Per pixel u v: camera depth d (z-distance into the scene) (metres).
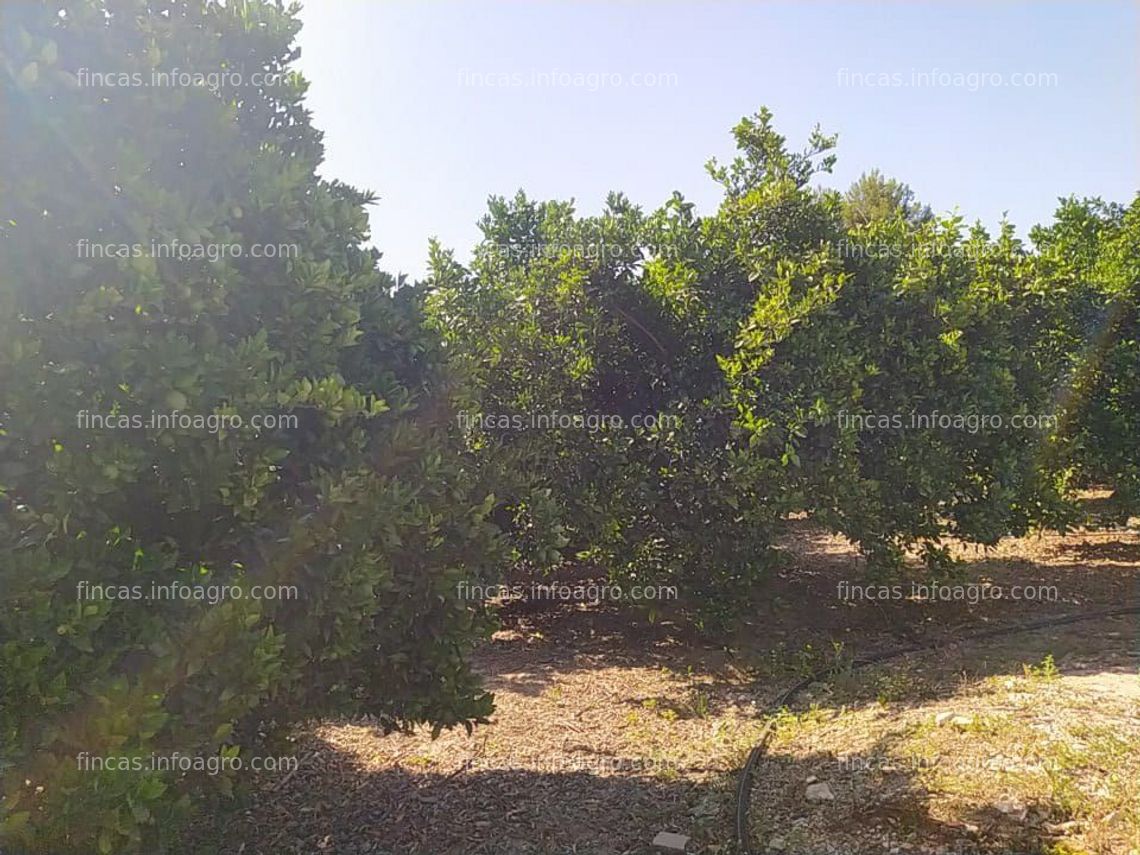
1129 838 3.52
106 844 2.69
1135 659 6.21
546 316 7.45
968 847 3.66
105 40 3.21
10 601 2.61
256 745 3.77
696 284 7.20
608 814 4.34
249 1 3.97
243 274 3.59
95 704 2.77
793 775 4.61
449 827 4.25
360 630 3.51
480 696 4.65
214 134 3.50
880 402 7.21
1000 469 7.74
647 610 7.32
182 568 3.22
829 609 8.35
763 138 7.73
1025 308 8.67
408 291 4.83
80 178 3.02
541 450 7.00
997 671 6.07
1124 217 11.02
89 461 2.88
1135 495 9.57
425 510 3.73
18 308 2.82
